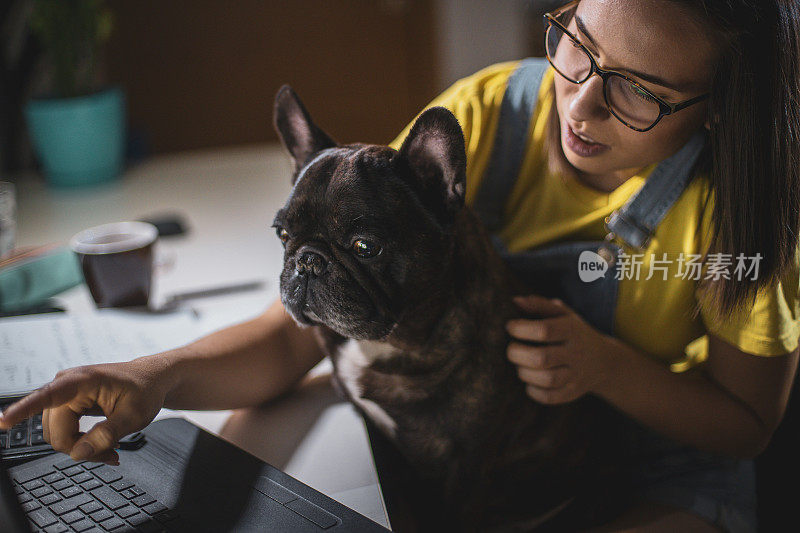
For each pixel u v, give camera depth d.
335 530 0.65
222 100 3.78
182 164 2.10
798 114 0.82
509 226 1.11
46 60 2.10
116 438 0.68
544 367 0.88
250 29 3.71
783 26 0.78
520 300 0.95
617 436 1.12
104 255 1.12
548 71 1.08
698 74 0.78
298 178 0.88
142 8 3.53
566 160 1.00
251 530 0.64
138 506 0.67
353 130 4.06
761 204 0.84
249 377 0.94
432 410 0.92
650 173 0.98
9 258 1.26
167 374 0.79
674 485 1.05
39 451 0.75
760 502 1.15
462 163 0.83
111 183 1.92
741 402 1.00
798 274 0.95
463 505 0.96
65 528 0.64
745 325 0.95
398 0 3.87
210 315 1.17
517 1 3.55
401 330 0.86
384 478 0.83
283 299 0.87
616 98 0.81
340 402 1.02
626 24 0.76
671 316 1.02
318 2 3.77
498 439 0.94
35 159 2.18
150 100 3.68
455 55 3.66
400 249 0.82
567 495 1.04
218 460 0.76
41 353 0.94
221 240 1.51
